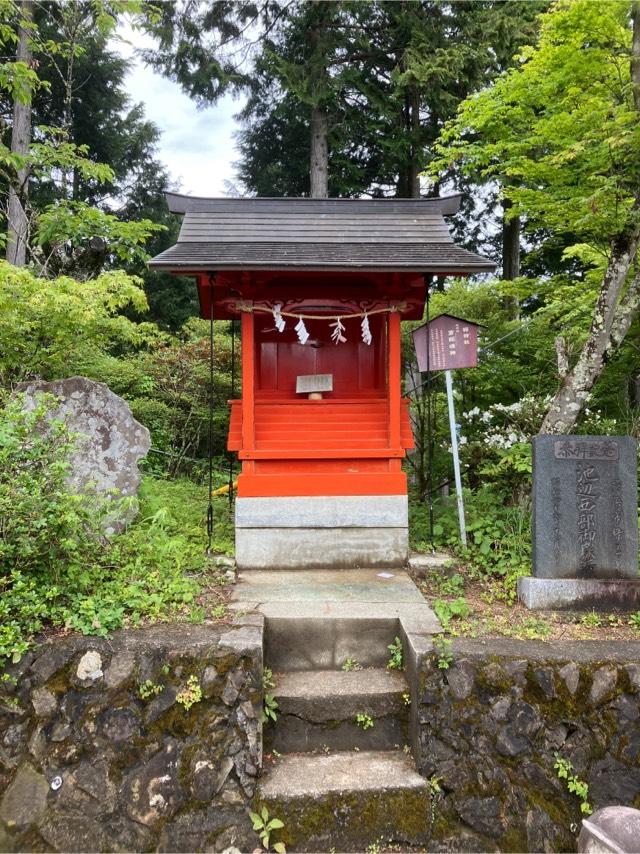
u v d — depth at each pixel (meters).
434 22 12.66
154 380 9.26
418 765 3.50
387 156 14.73
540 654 3.69
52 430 4.51
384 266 4.92
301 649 4.18
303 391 5.90
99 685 3.51
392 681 3.94
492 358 9.02
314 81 12.48
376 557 5.50
